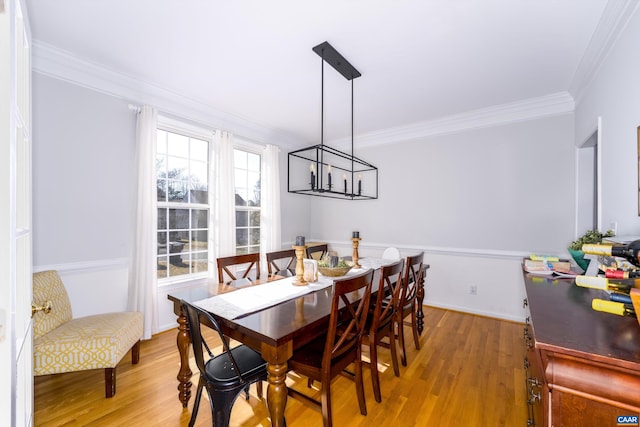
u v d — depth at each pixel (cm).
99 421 167
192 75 257
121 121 265
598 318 112
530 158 314
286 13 175
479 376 216
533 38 198
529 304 135
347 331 156
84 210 243
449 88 278
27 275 116
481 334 292
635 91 149
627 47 159
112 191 259
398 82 266
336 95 297
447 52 216
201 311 136
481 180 343
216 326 134
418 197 388
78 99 239
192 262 329
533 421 128
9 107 81
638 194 145
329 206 475
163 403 184
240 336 144
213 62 235
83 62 233
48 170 224
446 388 202
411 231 394
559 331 97
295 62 234
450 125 362
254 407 184
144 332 268
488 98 301
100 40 206
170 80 266
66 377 211
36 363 174
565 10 170
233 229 347
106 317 218
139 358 238
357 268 270
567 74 247
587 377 83
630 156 155
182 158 322
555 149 301
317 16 178
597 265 170
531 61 228
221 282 217
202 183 341
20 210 108
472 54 218
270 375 132
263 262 403
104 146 254
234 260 240
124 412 175
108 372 188
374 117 361
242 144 384
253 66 240
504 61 228
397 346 268
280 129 412
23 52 112
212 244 337
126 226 269
